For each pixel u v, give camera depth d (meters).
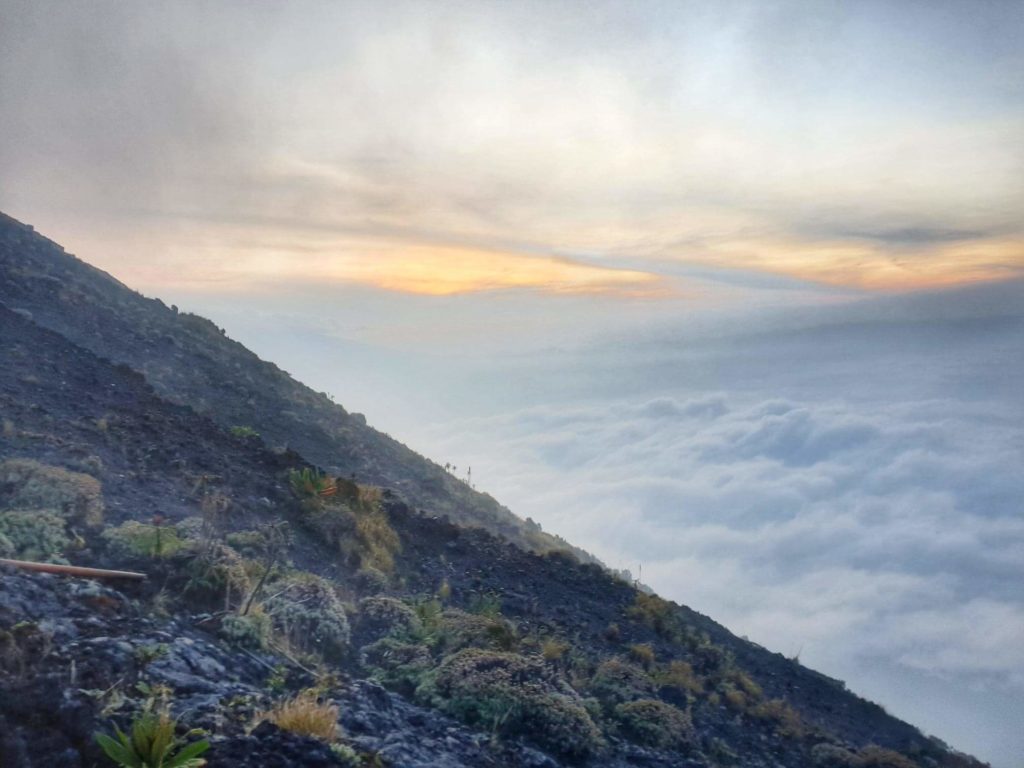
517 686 8.99
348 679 8.50
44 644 6.12
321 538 12.84
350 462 23.66
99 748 5.38
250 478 13.96
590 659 12.23
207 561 9.09
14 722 5.30
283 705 6.47
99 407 15.24
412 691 8.97
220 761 5.44
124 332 24.50
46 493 9.93
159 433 14.64
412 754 6.76
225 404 23.14
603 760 8.93
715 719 11.98
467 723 8.48
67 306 24.00
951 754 15.55
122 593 8.10
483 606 12.45
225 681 6.84
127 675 6.20
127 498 11.14
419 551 14.73
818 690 16.62
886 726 16.19
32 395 14.63
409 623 10.60
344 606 10.43
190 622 8.03
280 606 9.27
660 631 15.07
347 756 5.95
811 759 12.05
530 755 8.09
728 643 17.72
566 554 17.19
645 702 10.66
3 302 21.59
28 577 7.22
